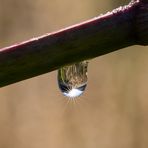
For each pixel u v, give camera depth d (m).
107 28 0.09
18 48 0.09
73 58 0.09
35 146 0.40
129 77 0.42
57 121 0.40
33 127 0.40
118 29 0.09
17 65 0.09
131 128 0.39
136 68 0.42
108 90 0.41
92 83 0.42
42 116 0.41
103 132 0.40
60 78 0.11
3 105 0.41
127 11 0.09
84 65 0.11
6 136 0.40
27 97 0.41
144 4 0.09
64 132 0.40
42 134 0.40
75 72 0.11
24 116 0.41
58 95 0.41
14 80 0.09
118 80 0.42
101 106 0.41
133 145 0.39
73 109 0.41
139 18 0.09
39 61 0.09
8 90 0.41
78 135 0.40
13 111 0.41
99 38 0.09
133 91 0.41
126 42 0.09
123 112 0.40
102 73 0.42
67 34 0.09
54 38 0.09
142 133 0.39
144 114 0.40
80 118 0.40
